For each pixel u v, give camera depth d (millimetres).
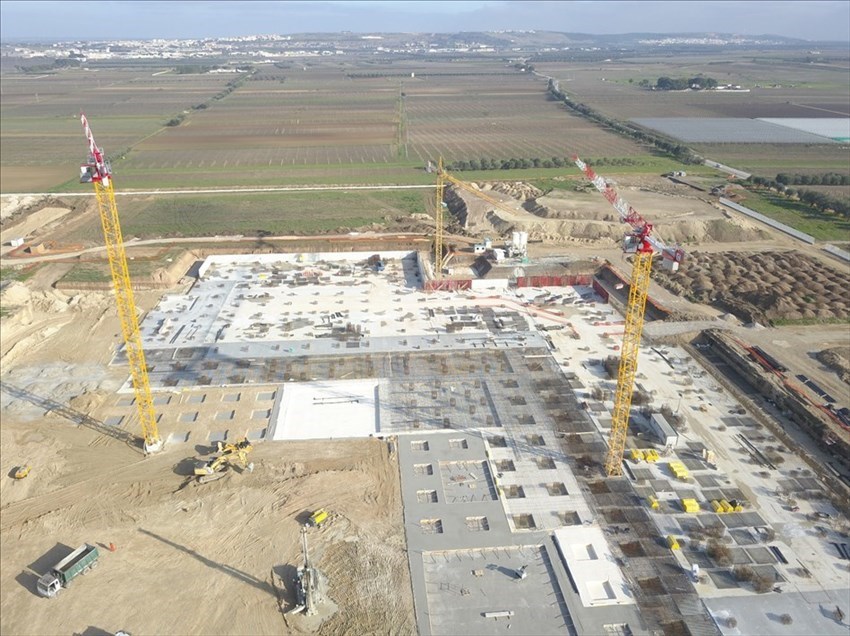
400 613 46812
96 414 70062
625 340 57125
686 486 59875
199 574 50000
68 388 74812
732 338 85438
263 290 103438
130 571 50250
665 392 75062
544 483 60344
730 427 68688
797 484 60250
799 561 51438
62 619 46250
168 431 67438
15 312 89812
